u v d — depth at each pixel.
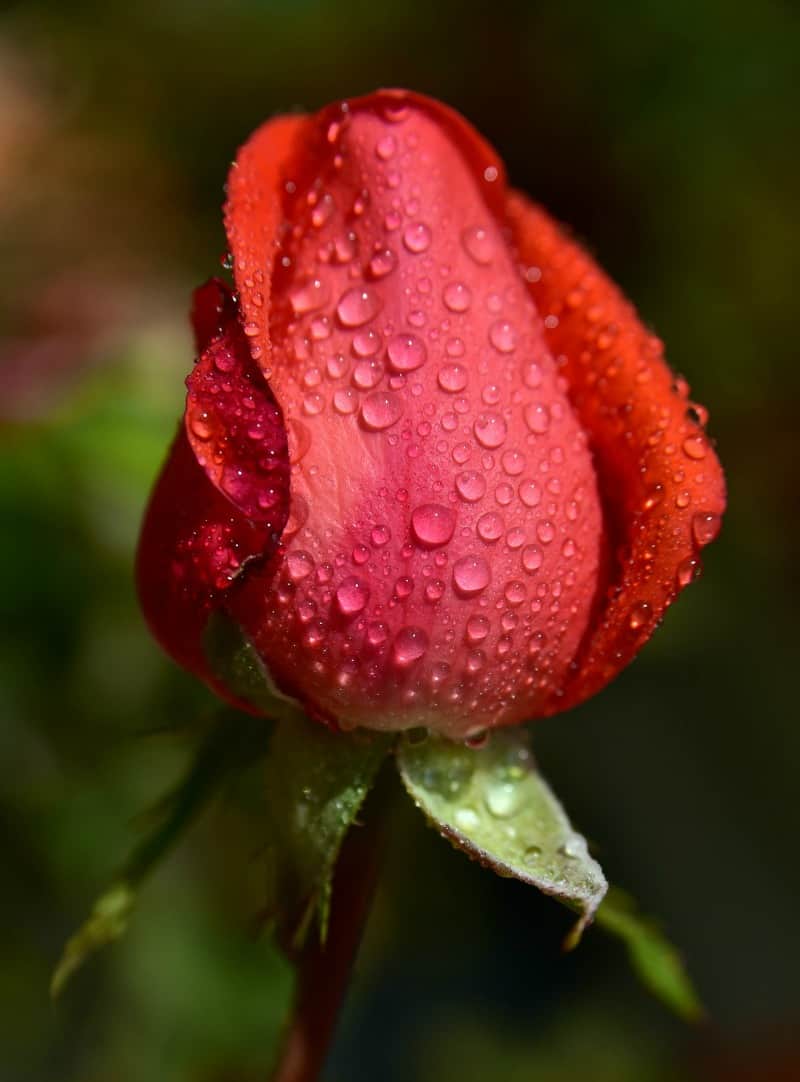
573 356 0.17
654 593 0.16
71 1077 0.28
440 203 0.16
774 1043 0.39
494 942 0.44
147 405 0.25
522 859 0.16
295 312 0.16
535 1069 0.37
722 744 0.49
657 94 0.48
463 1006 0.41
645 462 0.16
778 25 0.47
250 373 0.15
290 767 0.16
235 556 0.15
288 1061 0.16
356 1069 0.38
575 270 0.17
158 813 0.16
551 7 0.50
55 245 0.34
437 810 0.16
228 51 0.50
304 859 0.16
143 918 0.29
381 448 0.15
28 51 0.38
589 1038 0.38
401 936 0.41
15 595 0.23
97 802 0.26
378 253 0.16
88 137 0.40
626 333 0.16
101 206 0.38
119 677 0.25
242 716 0.16
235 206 0.15
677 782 0.48
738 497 0.48
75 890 0.26
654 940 0.18
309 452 0.15
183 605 0.15
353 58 0.53
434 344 0.15
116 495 0.24
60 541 0.24
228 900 0.30
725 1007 0.43
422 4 0.51
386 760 0.16
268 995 0.30
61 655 0.24
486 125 0.53
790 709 0.50
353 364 0.15
